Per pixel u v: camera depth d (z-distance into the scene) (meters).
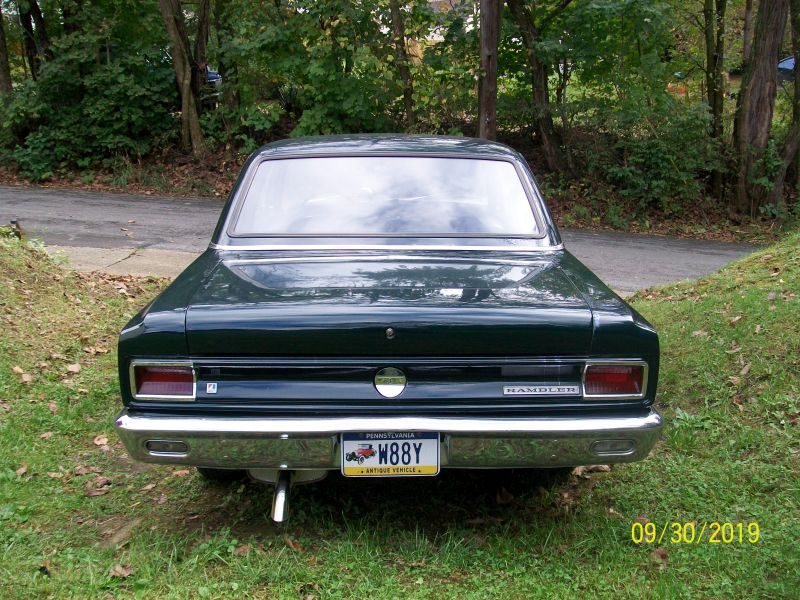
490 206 3.73
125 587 2.76
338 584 2.74
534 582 2.78
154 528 3.24
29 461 3.87
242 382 2.76
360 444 2.78
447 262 3.35
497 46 13.46
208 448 2.75
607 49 14.46
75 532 3.21
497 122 15.35
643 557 2.97
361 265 3.27
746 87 14.31
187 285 3.10
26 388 4.79
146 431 2.73
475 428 2.73
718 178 14.70
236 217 3.65
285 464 2.78
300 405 2.76
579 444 2.79
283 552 2.95
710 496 3.47
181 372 2.76
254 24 14.80
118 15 15.73
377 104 14.99
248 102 15.61
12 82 16.81
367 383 2.76
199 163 15.52
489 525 3.27
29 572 2.83
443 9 14.70
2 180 15.03
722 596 2.69
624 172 13.96
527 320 2.74
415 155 3.94
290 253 3.45
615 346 2.79
